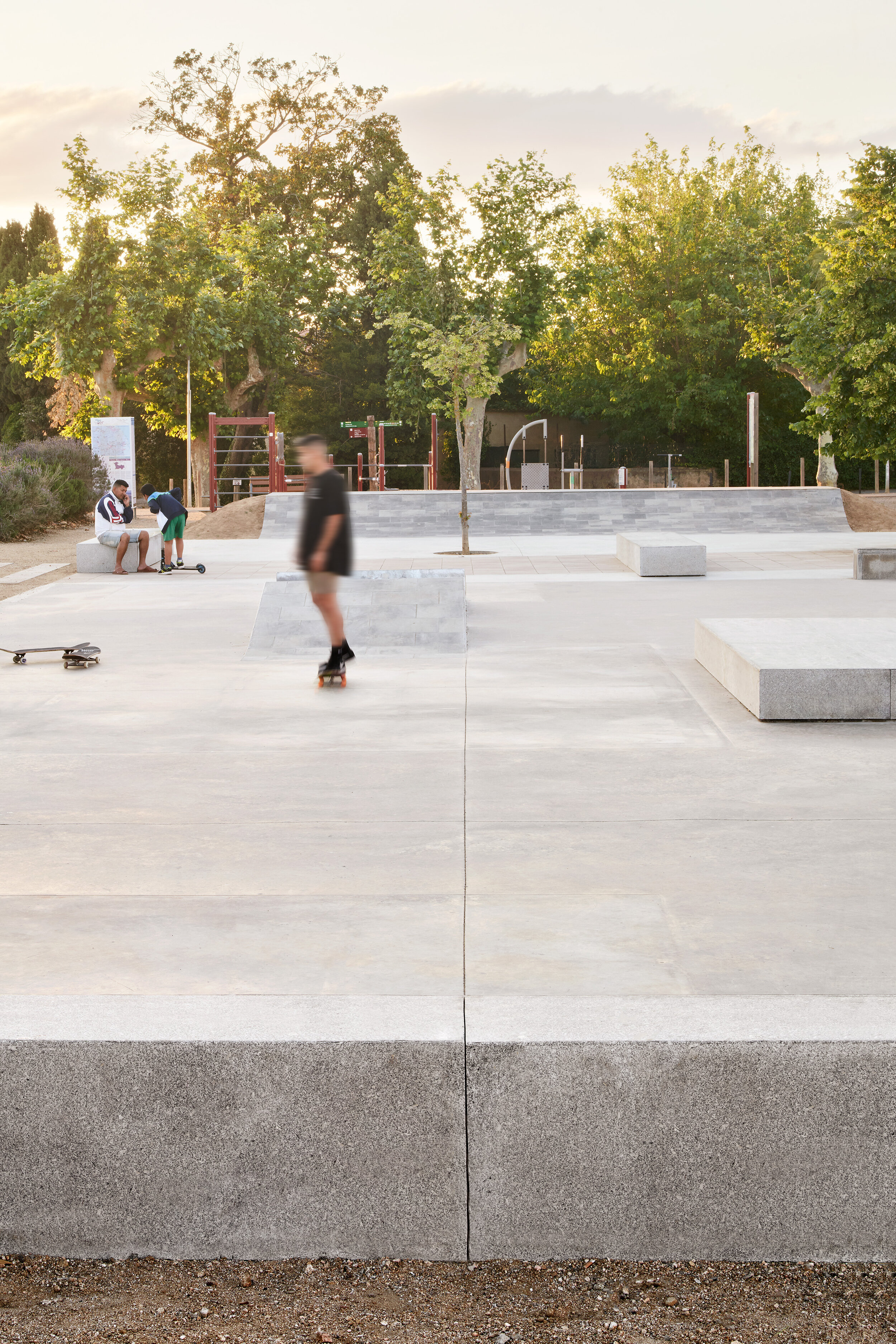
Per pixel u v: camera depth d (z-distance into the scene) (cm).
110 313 4538
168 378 5106
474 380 2803
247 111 5744
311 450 886
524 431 5634
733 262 5603
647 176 5806
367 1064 288
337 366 6269
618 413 6012
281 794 612
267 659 1045
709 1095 285
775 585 1656
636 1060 284
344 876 477
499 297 4684
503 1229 292
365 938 405
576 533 3105
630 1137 288
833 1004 304
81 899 452
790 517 3162
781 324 4728
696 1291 279
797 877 467
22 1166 294
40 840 534
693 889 454
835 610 1348
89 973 375
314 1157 291
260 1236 295
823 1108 284
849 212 4591
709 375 5769
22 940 406
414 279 4703
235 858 504
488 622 1270
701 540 2745
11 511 2844
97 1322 266
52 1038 289
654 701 843
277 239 5288
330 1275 288
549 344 5744
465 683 921
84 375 4666
